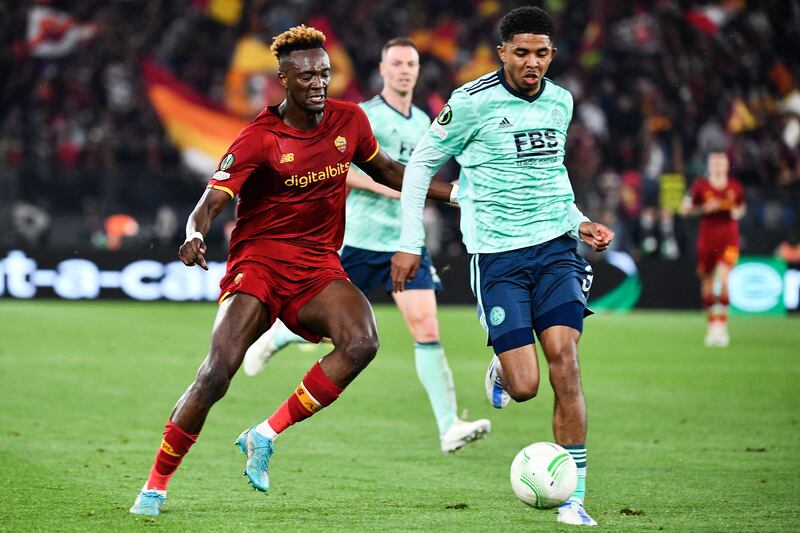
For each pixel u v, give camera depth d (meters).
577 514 15.63
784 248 56.72
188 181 58.50
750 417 26.92
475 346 41.25
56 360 34.88
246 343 16.19
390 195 23.83
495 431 25.09
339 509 16.72
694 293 57.00
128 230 57.41
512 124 16.72
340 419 26.19
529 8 16.53
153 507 16.00
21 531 14.84
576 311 16.30
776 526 15.68
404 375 33.66
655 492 18.38
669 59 75.88
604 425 25.73
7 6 76.50
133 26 77.00
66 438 22.75
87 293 55.28
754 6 76.94
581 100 73.94
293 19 76.62
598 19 77.69
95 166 67.06
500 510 16.72
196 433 15.77
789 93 74.75
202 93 74.69
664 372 34.91
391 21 78.19
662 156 69.75
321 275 16.83
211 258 55.84
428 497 17.80
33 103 73.19
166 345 39.00
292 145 16.50
